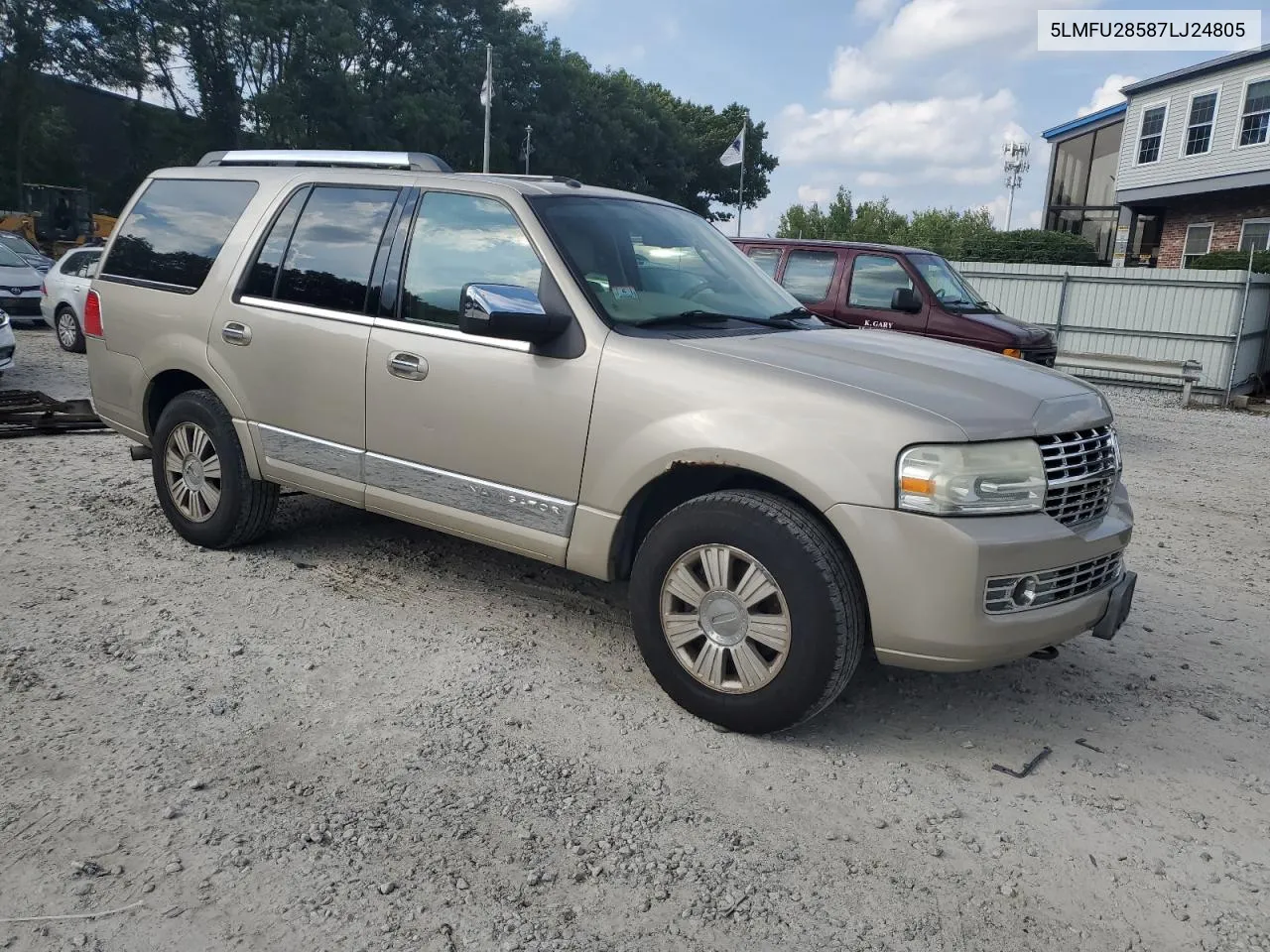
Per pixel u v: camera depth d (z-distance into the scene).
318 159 5.00
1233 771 3.56
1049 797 3.32
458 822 2.97
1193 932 2.67
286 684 3.81
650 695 3.90
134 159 45.88
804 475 3.32
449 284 4.23
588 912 2.62
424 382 4.22
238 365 4.90
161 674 3.83
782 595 3.36
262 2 42.75
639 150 66.19
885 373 3.60
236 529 5.13
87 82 41.81
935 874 2.87
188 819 2.92
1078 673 4.37
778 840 2.99
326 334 4.55
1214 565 6.21
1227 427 12.70
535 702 3.78
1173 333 15.73
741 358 3.62
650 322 3.96
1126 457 10.13
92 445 7.86
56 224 34.03
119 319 5.46
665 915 2.62
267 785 3.11
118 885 2.62
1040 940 2.61
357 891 2.65
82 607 4.43
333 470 4.64
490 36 51.44
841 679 3.38
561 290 3.92
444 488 4.26
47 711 3.49
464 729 3.54
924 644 3.25
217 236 5.10
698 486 3.88
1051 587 3.40
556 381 3.86
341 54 44.41
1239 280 15.01
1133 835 3.12
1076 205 34.84
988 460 3.26
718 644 3.55
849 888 2.78
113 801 2.98
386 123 47.84
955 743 3.67
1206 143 26.69
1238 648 4.78
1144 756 3.64
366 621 4.48
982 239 29.31
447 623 4.51
